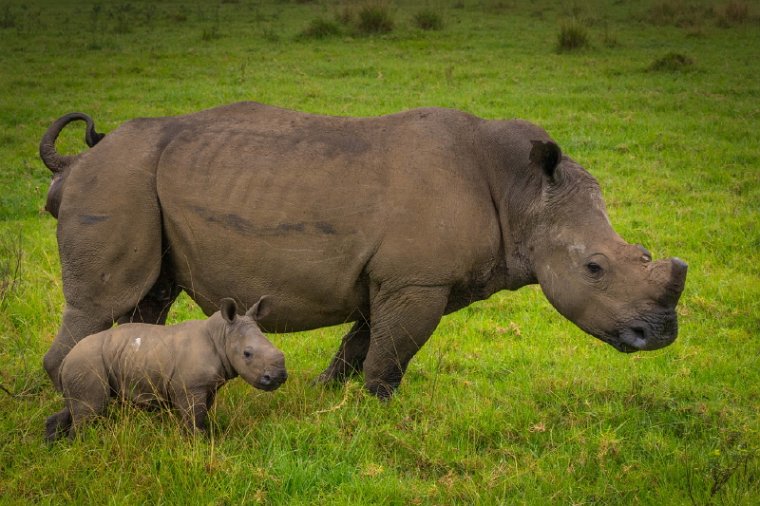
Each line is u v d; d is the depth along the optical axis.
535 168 9.96
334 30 40.69
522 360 12.54
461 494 8.66
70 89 30.00
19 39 40.69
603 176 20.86
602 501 8.70
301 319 10.28
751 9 48.28
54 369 9.85
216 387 9.29
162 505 8.23
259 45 38.62
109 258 9.82
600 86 29.55
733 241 17.22
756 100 27.66
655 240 17.08
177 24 45.88
